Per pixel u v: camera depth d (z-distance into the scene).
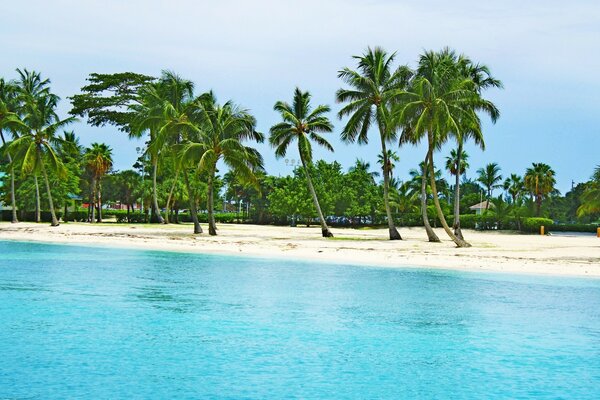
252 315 19.48
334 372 13.58
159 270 31.34
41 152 69.62
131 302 21.44
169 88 61.94
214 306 20.94
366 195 98.00
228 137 54.72
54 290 23.95
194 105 54.88
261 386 12.55
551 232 100.38
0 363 13.79
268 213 105.62
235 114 55.06
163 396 11.84
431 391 12.41
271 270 31.84
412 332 17.52
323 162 98.81
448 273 30.91
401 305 21.78
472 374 13.59
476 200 127.88
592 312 20.77
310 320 18.89
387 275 30.03
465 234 78.88
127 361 14.08
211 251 41.91
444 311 20.73
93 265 33.41
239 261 36.00
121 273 29.89
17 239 51.72
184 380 12.81
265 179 104.69
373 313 20.20
